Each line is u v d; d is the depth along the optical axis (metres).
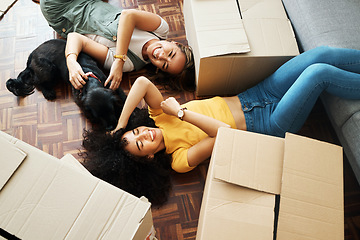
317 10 1.68
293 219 1.09
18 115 1.93
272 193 1.13
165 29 1.97
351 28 1.64
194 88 1.99
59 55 1.84
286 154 1.16
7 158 0.91
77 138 1.88
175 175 1.78
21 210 0.88
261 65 1.72
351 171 1.79
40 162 0.93
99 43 1.91
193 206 1.71
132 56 1.91
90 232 0.87
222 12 1.72
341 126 1.57
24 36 2.17
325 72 1.43
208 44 1.64
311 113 1.95
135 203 0.90
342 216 1.11
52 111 1.95
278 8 1.79
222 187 1.14
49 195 0.90
